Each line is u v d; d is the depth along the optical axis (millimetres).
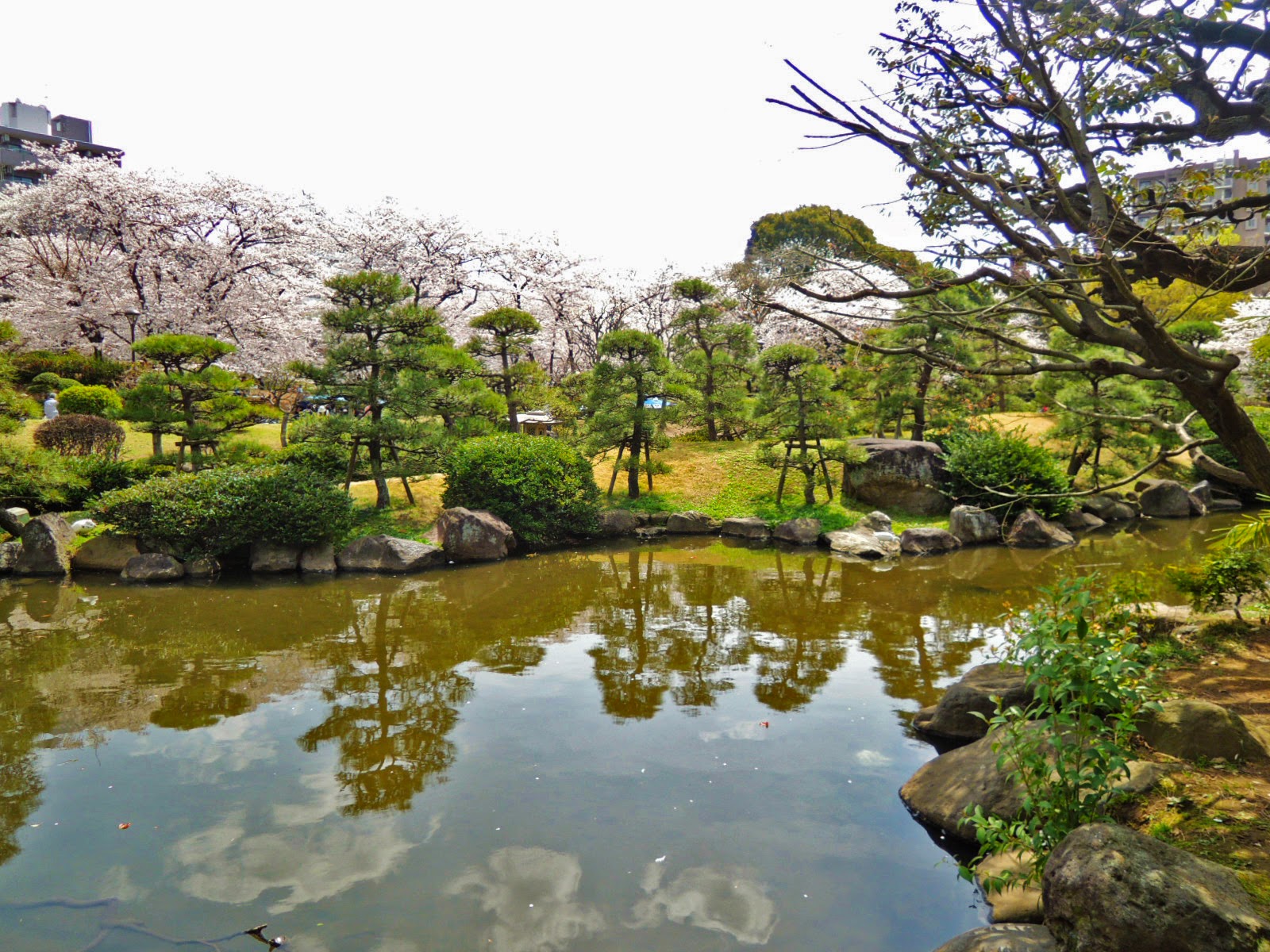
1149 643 6516
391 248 28594
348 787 5082
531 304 32812
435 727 6090
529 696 6785
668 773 5281
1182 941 2795
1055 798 3705
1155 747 4613
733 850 4328
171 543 12633
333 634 8875
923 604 10344
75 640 8609
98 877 4074
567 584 11836
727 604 10414
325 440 15133
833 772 5301
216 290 29422
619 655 8008
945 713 5852
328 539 13008
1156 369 3971
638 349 17469
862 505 17516
